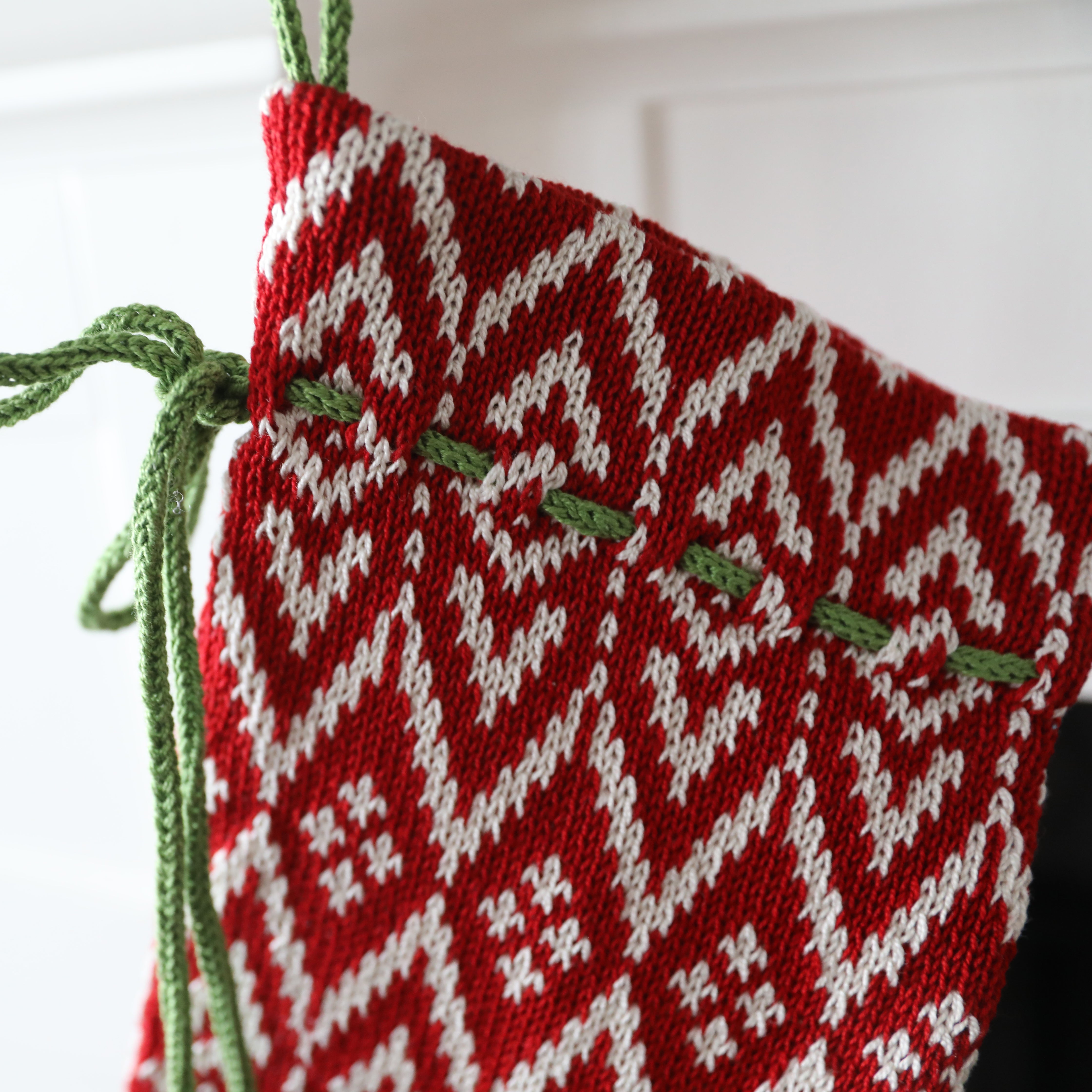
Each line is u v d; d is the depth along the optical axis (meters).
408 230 0.33
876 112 0.55
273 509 0.36
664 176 0.60
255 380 0.34
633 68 0.57
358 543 0.36
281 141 0.32
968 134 0.55
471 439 0.35
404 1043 0.42
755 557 0.37
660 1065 0.39
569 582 0.37
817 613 0.37
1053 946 0.60
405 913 0.40
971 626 0.37
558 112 0.60
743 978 0.39
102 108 0.59
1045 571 0.37
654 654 0.38
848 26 0.53
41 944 0.87
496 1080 0.41
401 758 0.39
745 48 0.55
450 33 0.58
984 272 0.57
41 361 0.33
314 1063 0.43
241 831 0.40
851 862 0.38
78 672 0.77
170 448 0.34
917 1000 0.37
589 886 0.39
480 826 0.39
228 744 0.39
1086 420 0.57
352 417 0.35
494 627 0.37
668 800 0.38
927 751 0.37
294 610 0.37
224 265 0.61
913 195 0.56
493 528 0.36
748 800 0.38
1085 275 0.55
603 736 0.38
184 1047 0.38
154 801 0.36
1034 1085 0.60
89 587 0.42
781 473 0.37
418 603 0.37
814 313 0.37
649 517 0.36
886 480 0.37
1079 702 0.58
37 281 0.65
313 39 0.55
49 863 0.83
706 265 0.36
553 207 0.34
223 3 0.54
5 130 0.61
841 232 0.58
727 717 0.38
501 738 0.38
